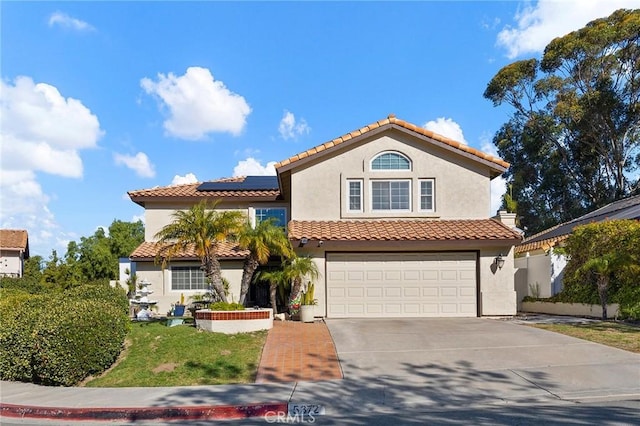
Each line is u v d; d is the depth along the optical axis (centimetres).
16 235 3697
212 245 1516
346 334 1374
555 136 4103
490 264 1789
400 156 1945
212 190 2417
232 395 895
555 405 807
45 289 2891
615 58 3716
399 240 1725
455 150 1909
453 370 1016
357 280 1794
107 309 1179
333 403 846
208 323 1385
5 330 1145
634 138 3775
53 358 1029
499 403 832
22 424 824
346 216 1912
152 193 2403
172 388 966
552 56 3909
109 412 838
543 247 2092
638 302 1520
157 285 2308
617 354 1086
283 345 1242
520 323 1548
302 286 1777
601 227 1719
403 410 812
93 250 3634
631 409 762
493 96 4331
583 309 1762
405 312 1784
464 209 1917
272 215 2423
